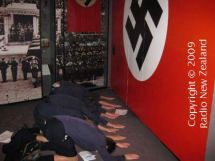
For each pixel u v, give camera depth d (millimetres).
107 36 5348
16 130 3574
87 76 5324
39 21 4582
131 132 3629
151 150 3156
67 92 3232
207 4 2275
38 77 4742
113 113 4242
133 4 4039
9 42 4352
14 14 4328
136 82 4070
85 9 4984
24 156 2518
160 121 3273
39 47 4660
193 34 2480
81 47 5117
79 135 2328
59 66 4957
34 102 4730
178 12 2734
